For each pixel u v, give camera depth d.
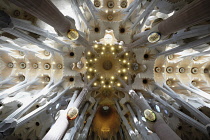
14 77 13.24
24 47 11.66
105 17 13.34
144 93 12.98
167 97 12.35
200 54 10.99
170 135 5.50
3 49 11.91
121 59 14.64
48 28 10.30
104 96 15.70
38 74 13.25
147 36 7.95
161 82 12.94
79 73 13.26
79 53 12.73
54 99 10.66
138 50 12.48
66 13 11.34
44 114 11.55
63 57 12.84
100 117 16.59
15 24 6.37
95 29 13.23
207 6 3.95
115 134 15.47
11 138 11.88
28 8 4.38
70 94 13.25
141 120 10.77
